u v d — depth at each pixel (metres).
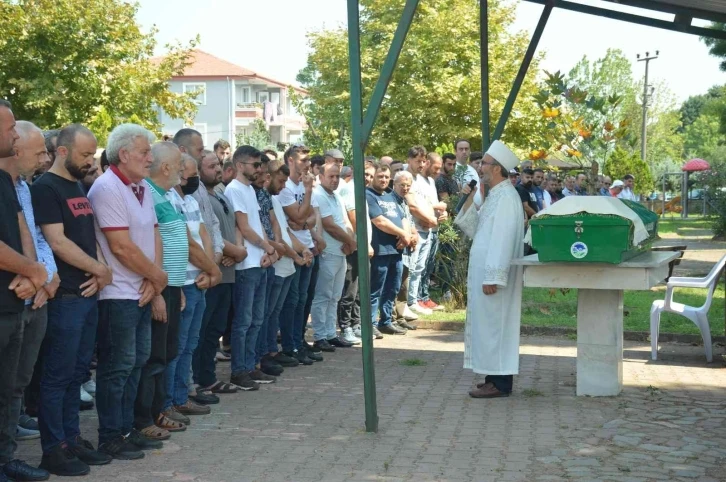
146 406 6.27
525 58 9.31
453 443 6.31
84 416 7.08
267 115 62.50
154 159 6.29
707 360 9.52
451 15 32.41
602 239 7.20
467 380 8.55
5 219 4.93
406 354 9.88
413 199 11.91
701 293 15.09
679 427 6.76
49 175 5.52
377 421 6.67
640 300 13.98
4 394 5.11
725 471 5.66
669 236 31.48
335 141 24.23
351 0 6.40
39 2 26.50
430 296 13.52
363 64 33.84
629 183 23.78
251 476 5.52
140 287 5.86
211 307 7.60
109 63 27.23
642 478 5.50
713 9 8.50
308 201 9.20
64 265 5.44
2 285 4.91
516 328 7.74
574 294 14.23
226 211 7.73
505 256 7.61
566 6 9.13
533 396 7.85
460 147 13.45
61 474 5.48
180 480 5.43
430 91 32.12
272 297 8.62
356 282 10.44
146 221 5.89
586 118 10.02
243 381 8.03
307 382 8.42
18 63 26.39
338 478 5.49
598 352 7.79
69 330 5.45
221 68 61.66
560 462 5.84
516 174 13.23
